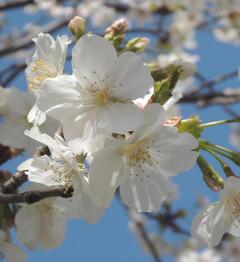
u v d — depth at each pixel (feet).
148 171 0.84
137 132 0.81
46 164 0.83
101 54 0.83
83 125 0.82
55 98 0.83
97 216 0.83
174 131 0.82
